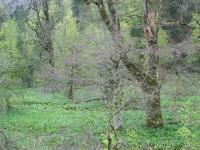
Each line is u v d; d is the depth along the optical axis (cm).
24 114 3122
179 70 3300
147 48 2392
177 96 2992
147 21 2453
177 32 4244
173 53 3209
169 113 2639
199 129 1816
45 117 3020
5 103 3073
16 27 4747
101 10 2369
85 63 2322
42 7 4775
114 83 1705
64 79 3067
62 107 3506
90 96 2434
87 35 2755
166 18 4253
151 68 2369
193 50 3300
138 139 2092
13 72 3303
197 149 1622
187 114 1875
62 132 2225
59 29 4734
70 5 5653
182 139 2048
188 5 4162
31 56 4306
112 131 1333
